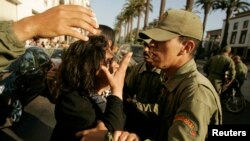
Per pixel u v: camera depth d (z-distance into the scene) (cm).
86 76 120
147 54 138
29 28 53
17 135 402
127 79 215
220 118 112
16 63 441
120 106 114
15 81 421
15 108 425
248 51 3894
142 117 141
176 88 122
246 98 895
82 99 121
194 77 114
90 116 120
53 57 835
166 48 127
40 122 462
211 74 604
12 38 53
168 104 126
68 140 122
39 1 1889
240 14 4219
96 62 120
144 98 192
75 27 56
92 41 124
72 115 120
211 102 105
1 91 391
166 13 133
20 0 1480
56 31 54
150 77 195
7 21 54
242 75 661
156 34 126
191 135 97
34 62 488
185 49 127
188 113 100
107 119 109
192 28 126
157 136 132
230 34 4428
